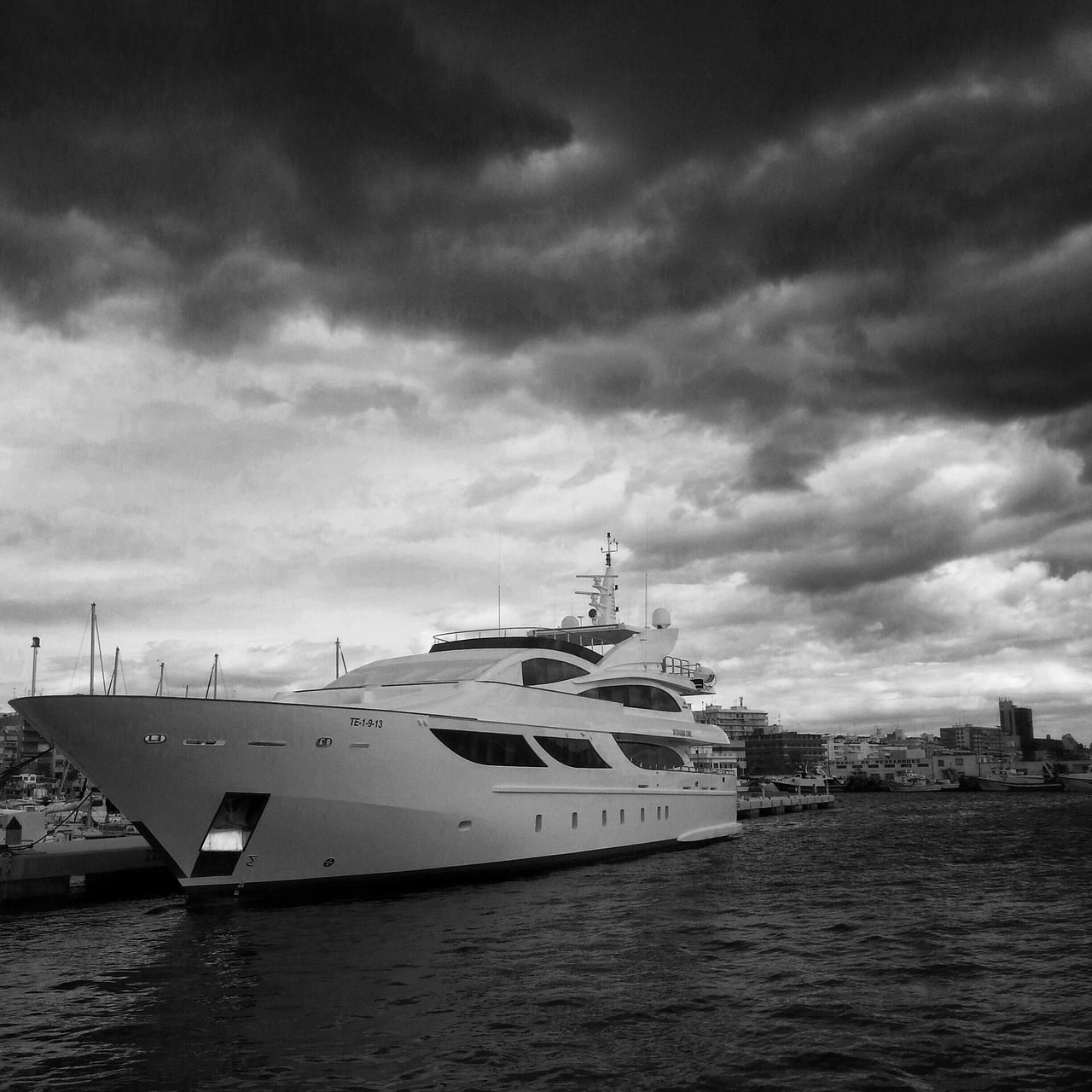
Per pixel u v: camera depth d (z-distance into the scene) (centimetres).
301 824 2498
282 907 2553
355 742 2531
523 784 3008
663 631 4191
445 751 2738
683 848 4103
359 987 1788
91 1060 1430
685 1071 1350
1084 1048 1417
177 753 2367
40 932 2472
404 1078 1330
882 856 4131
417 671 3325
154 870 3416
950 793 16700
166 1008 1681
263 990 1773
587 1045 1460
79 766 2423
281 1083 1322
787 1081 1308
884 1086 1287
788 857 4066
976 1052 1413
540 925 2344
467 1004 1675
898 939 2198
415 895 2728
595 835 3400
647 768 3841
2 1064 1420
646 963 1964
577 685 3512
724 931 2295
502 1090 1284
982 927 2345
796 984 1802
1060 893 2920
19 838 3691
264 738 2416
